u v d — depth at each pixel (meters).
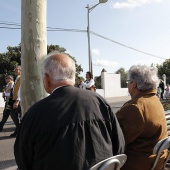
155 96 2.75
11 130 8.91
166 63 45.94
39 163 1.83
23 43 3.64
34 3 3.58
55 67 2.06
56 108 1.89
